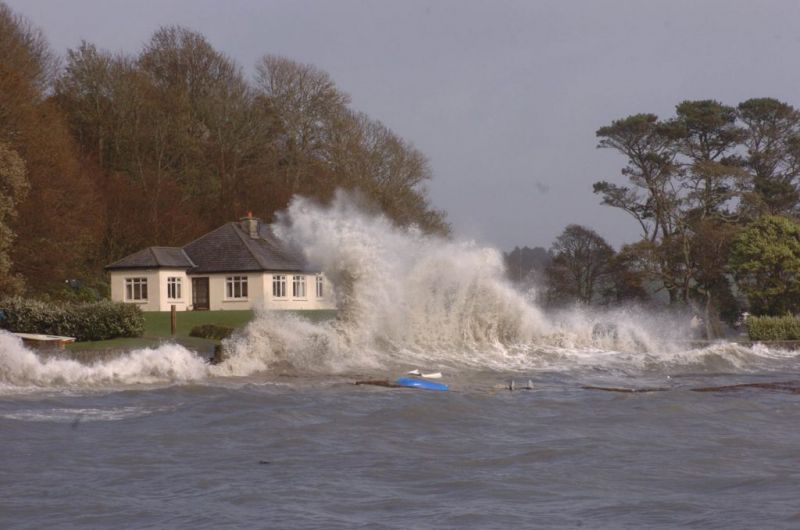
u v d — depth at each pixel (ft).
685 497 70.64
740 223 387.75
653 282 376.68
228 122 450.71
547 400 125.39
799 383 148.77
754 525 61.93
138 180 413.80
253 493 71.46
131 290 335.47
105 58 415.44
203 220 434.30
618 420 109.40
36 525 62.95
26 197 276.82
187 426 102.42
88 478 76.79
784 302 324.80
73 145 378.32
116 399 123.54
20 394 128.36
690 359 177.99
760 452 89.25
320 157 449.06
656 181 394.11
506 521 63.57
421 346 184.14
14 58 341.62
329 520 63.67
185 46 454.81
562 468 81.46
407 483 75.36
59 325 196.03
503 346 188.14
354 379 148.15
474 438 96.68
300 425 103.55
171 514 65.36
